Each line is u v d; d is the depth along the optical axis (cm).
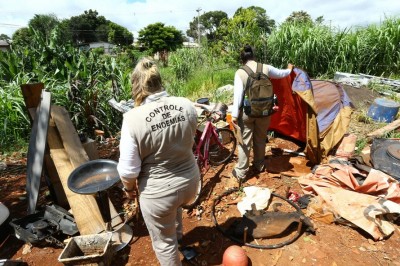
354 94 631
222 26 1191
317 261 241
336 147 379
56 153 309
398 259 240
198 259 251
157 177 171
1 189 372
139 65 168
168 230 190
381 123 519
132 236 277
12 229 278
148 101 164
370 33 820
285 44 888
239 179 356
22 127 533
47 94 307
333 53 843
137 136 156
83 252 246
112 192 347
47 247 269
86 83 591
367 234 267
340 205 287
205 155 372
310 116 355
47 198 344
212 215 301
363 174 325
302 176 356
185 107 171
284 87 411
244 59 326
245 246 260
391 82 688
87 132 554
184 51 1196
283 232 273
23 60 708
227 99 708
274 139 481
